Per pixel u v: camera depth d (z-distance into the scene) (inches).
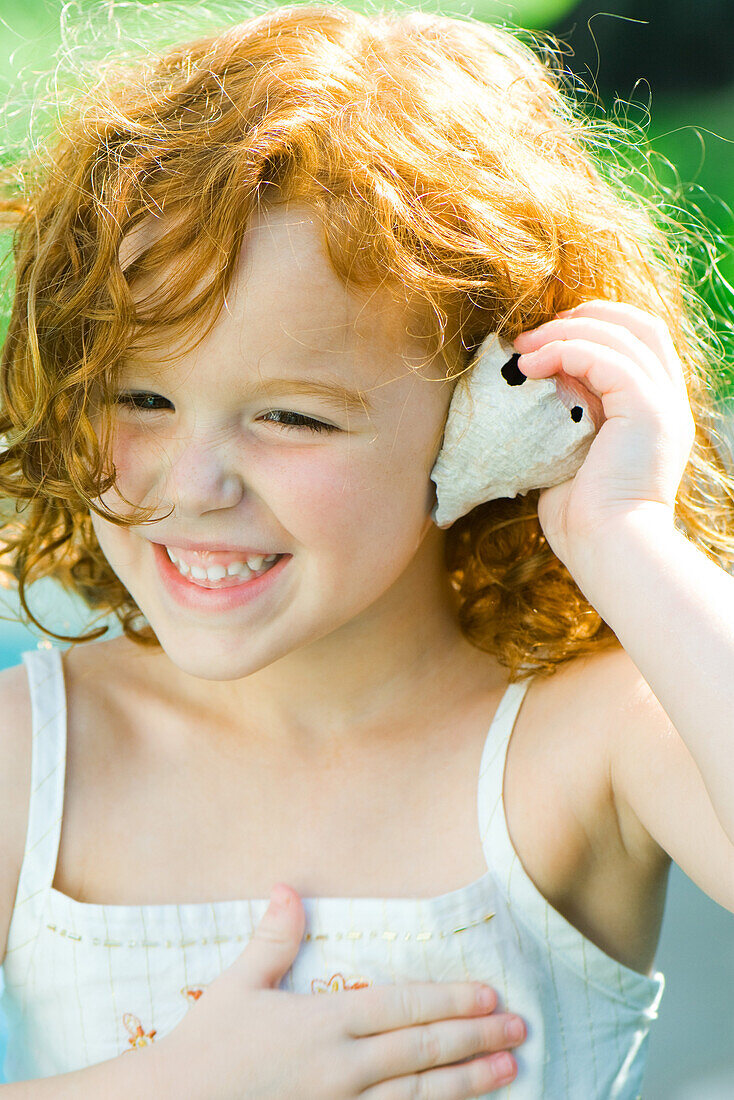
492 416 49.8
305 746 57.2
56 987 55.4
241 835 56.0
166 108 51.6
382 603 55.2
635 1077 57.6
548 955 54.1
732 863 48.2
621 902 56.7
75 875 55.8
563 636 59.5
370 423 47.4
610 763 53.9
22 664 61.5
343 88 50.5
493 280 51.0
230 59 53.1
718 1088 95.6
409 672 57.1
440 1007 51.9
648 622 47.7
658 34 221.5
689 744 45.9
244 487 47.7
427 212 49.3
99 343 47.3
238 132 48.0
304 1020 50.8
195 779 57.3
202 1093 49.4
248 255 45.1
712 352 69.1
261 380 45.6
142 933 54.4
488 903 53.7
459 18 75.0
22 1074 58.9
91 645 63.2
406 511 50.0
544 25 218.7
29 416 53.7
